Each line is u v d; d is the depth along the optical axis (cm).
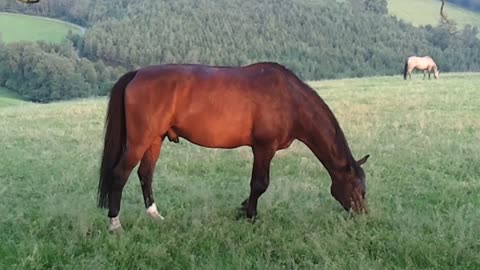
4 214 634
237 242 556
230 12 7812
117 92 606
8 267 481
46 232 580
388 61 6644
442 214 627
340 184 631
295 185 769
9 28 7562
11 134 1287
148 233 565
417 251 508
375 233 560
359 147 1054
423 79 3027
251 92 594
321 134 620
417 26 7781
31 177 854
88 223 585
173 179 826
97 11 8775
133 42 6650
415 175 838
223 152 1046
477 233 555
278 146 618
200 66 616
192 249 535
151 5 8312
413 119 1405
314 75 6206
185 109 594
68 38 7144
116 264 501
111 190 591
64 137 1263
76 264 490
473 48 6575
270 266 482
